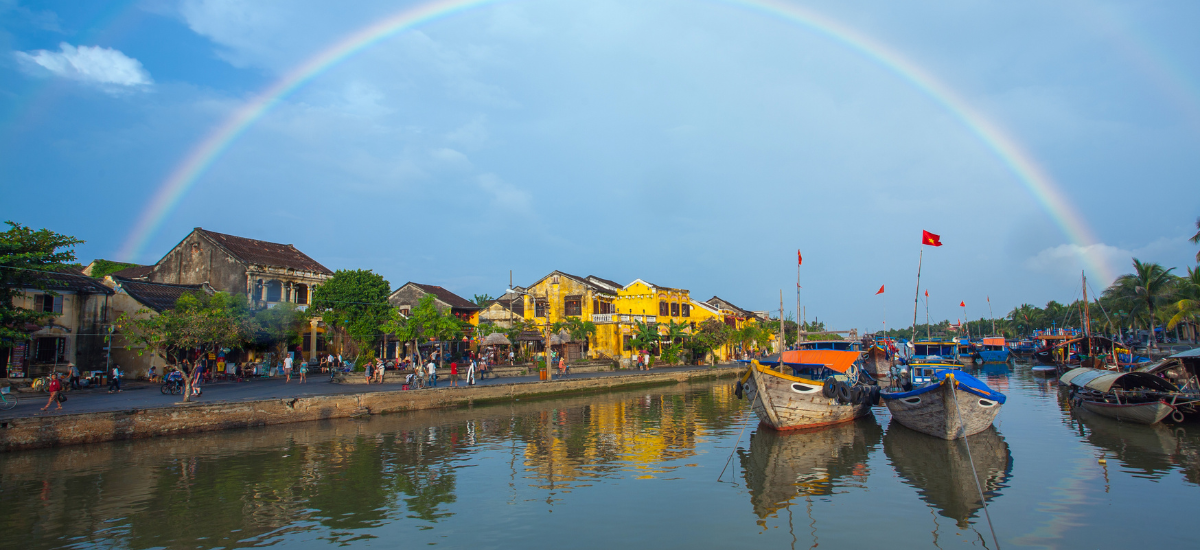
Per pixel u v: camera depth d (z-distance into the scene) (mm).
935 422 21906
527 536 12047
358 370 37781
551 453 19719
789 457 19141
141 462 18047
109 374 33906
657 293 57344
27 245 24828
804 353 27594
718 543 11648
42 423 19328
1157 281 52281
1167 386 25141
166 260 45844
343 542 11742
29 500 14250
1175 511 13297
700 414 28984
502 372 41500
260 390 29688
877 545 11500
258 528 12516
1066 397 34969
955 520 12898
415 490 15273
